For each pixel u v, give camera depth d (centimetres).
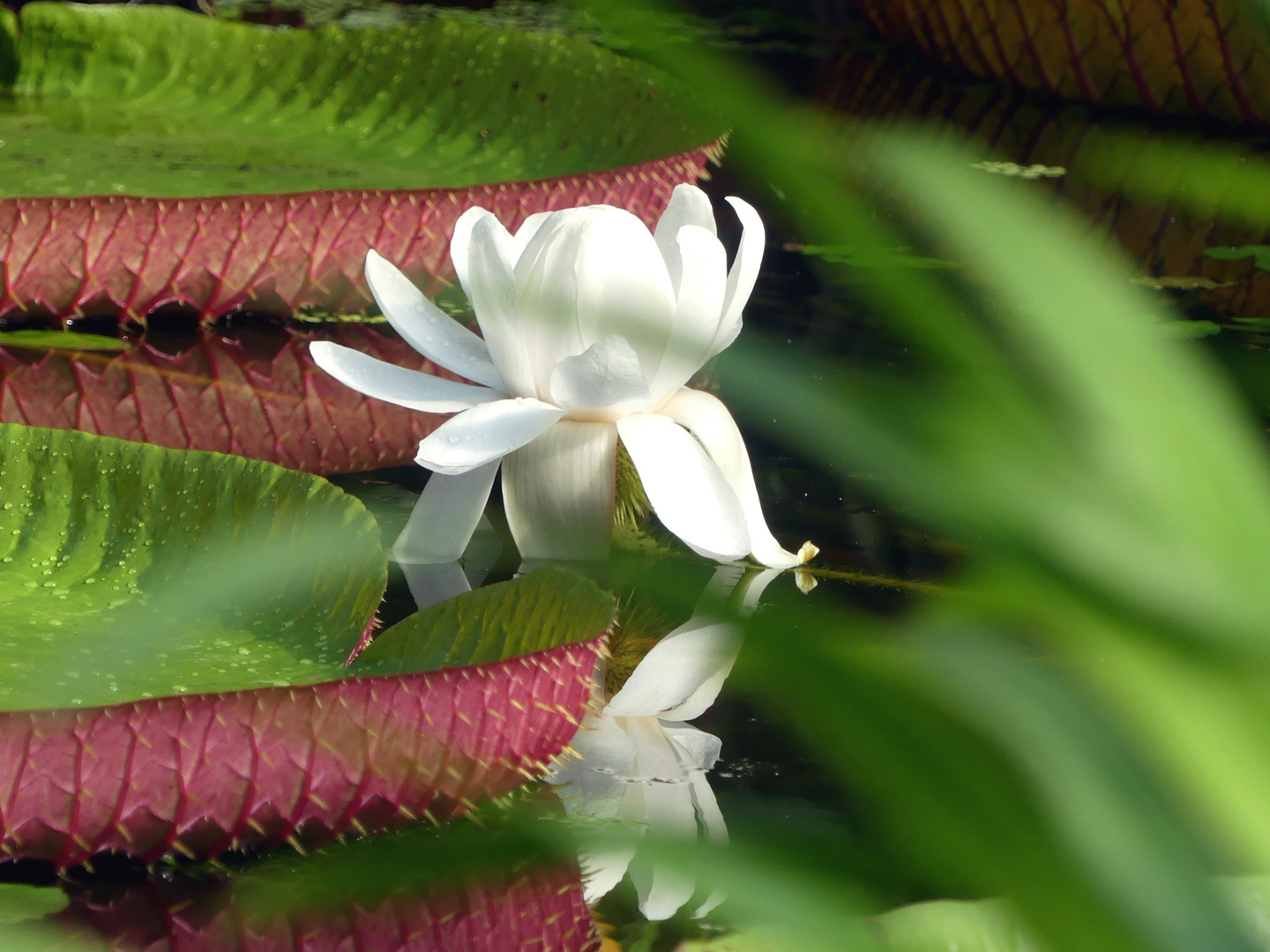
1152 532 107
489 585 238
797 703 126
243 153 351
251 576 239
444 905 221
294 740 224
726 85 153
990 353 126
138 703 222
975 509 118
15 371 285
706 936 219
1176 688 102
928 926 171
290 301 300
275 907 222
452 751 226
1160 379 111
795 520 261
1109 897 102
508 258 250
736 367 251
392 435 279
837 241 141
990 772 112
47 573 241
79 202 289
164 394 283
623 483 258
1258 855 97
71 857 223
